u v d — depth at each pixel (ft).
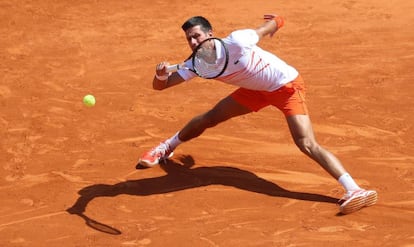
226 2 100.32
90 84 70.64
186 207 45.98
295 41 82.89
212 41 42.80
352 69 72.59
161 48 81.97
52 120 61.36
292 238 41.34
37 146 56.18
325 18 91.15
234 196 47.26
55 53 80.79
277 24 44.78
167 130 58.70
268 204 46.01
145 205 46.44
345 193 46.96
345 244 40.42
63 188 49.08
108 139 57.06
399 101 63.36
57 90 69.10
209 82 69.97
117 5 100.37
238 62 43.37
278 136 56.59
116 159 53.42
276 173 50.49
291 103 45.44
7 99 66.74
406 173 49.55
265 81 44.83
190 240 41.57
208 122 49.96
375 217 43.55
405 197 45.93
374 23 88.38
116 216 45.14
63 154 54.54
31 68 75.72
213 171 51.11
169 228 43.24
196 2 100.89
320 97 65.05
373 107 62.18
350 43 81.30
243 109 48.73
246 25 90.58
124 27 90.22
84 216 45.21
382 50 78.38
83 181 50.06
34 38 86.28
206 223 43.75
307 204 45.78
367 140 55.62
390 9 93.40
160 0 102.68
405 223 42.70
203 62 43.39
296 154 53.31
